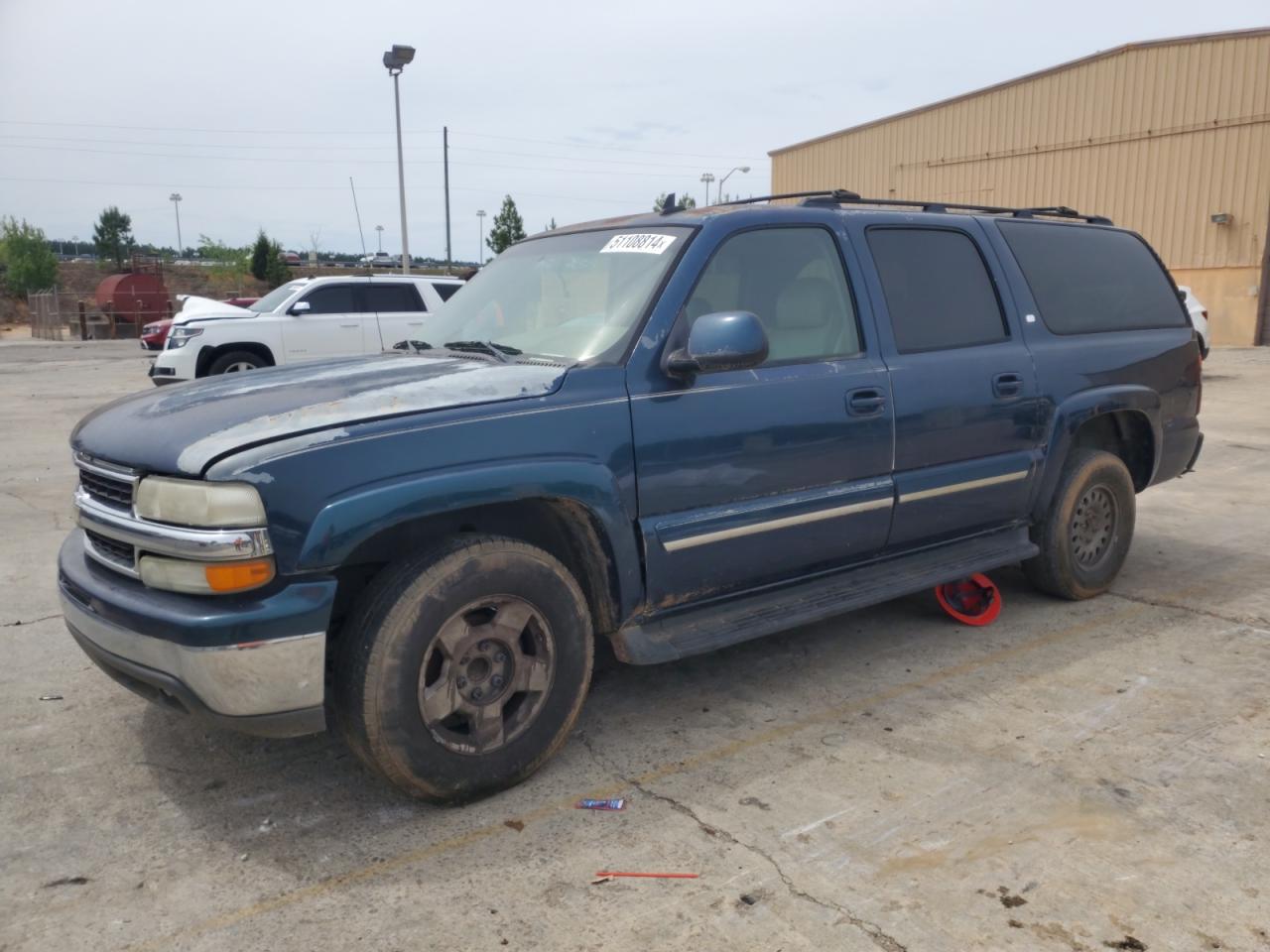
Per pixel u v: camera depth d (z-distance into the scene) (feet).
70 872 9.39
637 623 11.66
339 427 9.55
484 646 10.32
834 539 13.06
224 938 8.38
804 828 9.87
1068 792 10.48
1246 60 70.69
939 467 14.10
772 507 12.26
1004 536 15.72
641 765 11.32
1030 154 84.48
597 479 10.73
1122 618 16.07
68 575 10.78
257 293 183.32
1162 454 17.76
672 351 11.52
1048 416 15.42
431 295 48.57
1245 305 72.95
